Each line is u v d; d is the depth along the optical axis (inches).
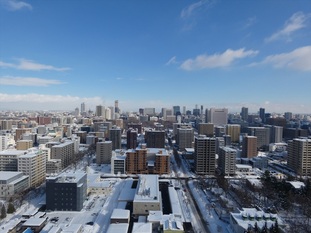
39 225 7539.4
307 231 7342.5
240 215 7765.8
